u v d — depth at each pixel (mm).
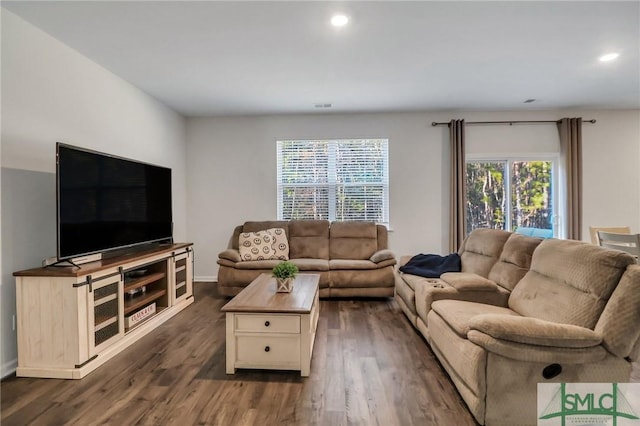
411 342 2807
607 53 3041
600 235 3121
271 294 2627
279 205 5062
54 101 2689
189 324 3266
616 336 1643
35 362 2254
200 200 5047
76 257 2475
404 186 4930
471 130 4895
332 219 5027
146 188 3447
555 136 4852
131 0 2188
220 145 5027
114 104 3426
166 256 3410
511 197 4926
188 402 1951
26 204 2453
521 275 2539
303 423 1755
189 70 3350
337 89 3916
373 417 1805
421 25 2537
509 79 3650
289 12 2348
